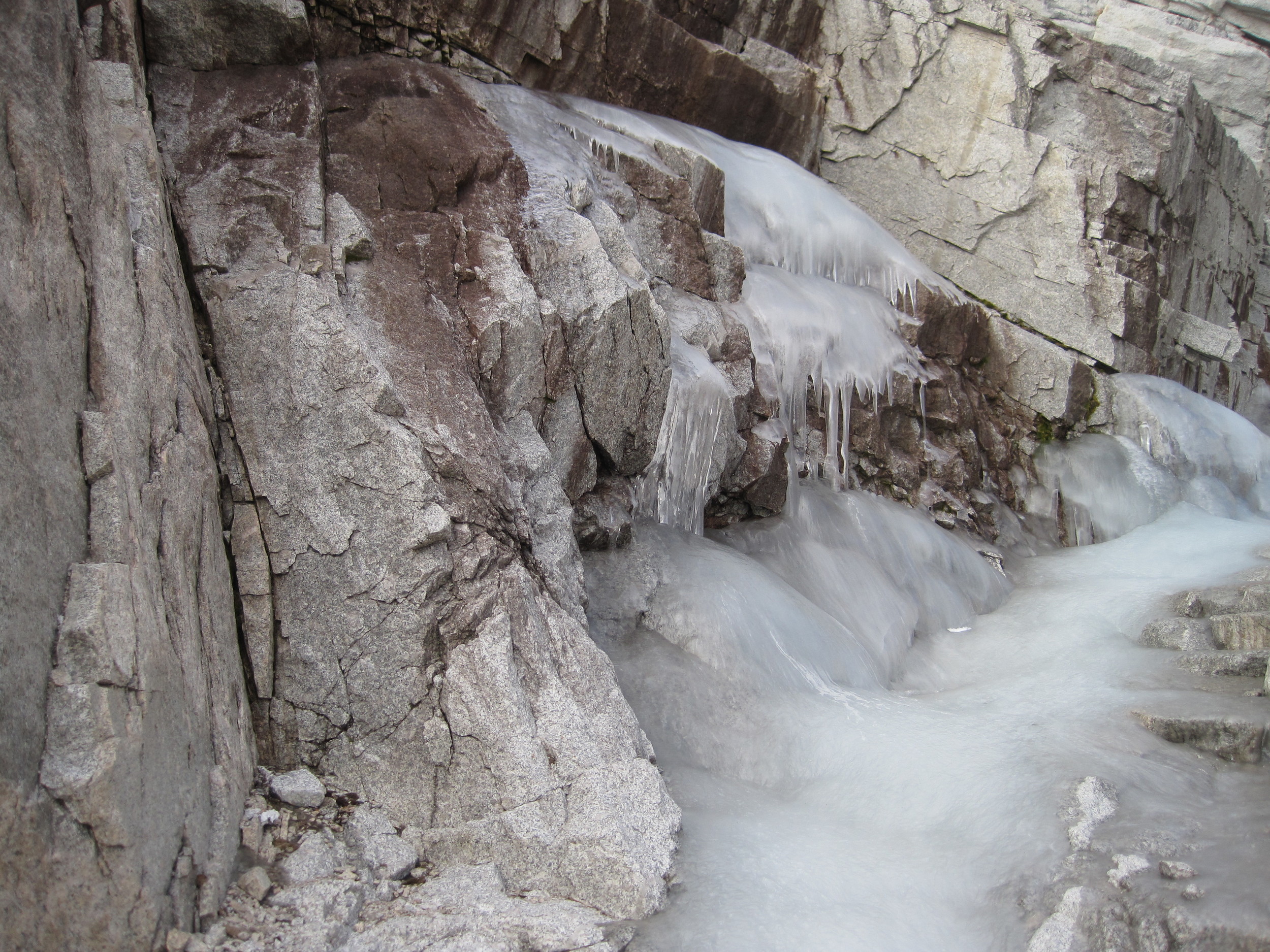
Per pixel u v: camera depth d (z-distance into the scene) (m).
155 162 4.09
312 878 3.53
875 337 8.15
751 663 5.45
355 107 5.62
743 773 4.95
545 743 4.00
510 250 5.29
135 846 2.91
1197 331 10.68
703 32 8.72
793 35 9.39
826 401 7.63
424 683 4.05
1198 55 12.04
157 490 3.47
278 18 5.27
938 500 8.10
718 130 8.78
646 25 7.82
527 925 3.46
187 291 4.29
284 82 5.23
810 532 7.15
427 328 4.80
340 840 3.76
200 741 3.44
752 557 6.68
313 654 4.09
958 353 8.93
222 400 4.20
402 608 4.07
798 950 3.57
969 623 7.18
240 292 4.30
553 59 7.34
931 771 4.79
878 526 7.42
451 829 3.88
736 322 7.01
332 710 4.07
